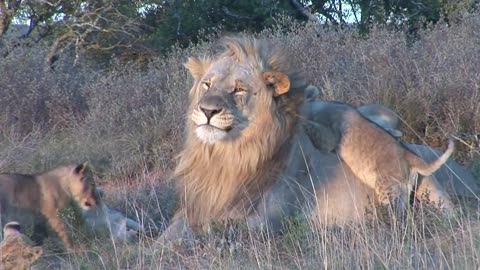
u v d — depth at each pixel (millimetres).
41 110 18094
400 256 8633
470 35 18281
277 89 10312
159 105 17562
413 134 14609
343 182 10828
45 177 10992
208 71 10438
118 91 18031
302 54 17578
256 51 10461
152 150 15727
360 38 19859
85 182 11008
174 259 9641
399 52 16453
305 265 8984
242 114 10172
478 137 14070
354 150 10844
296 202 10539
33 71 19250
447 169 11961
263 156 10305
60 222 10781
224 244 9672
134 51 29844
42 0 28250
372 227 9766
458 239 9414
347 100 15508
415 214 10477
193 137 10586
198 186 10578
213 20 31812
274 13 31156
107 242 10523
